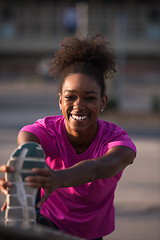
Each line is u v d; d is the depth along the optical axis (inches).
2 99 1091.9
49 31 2637.8
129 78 2620.6
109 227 89.1
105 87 75.7
